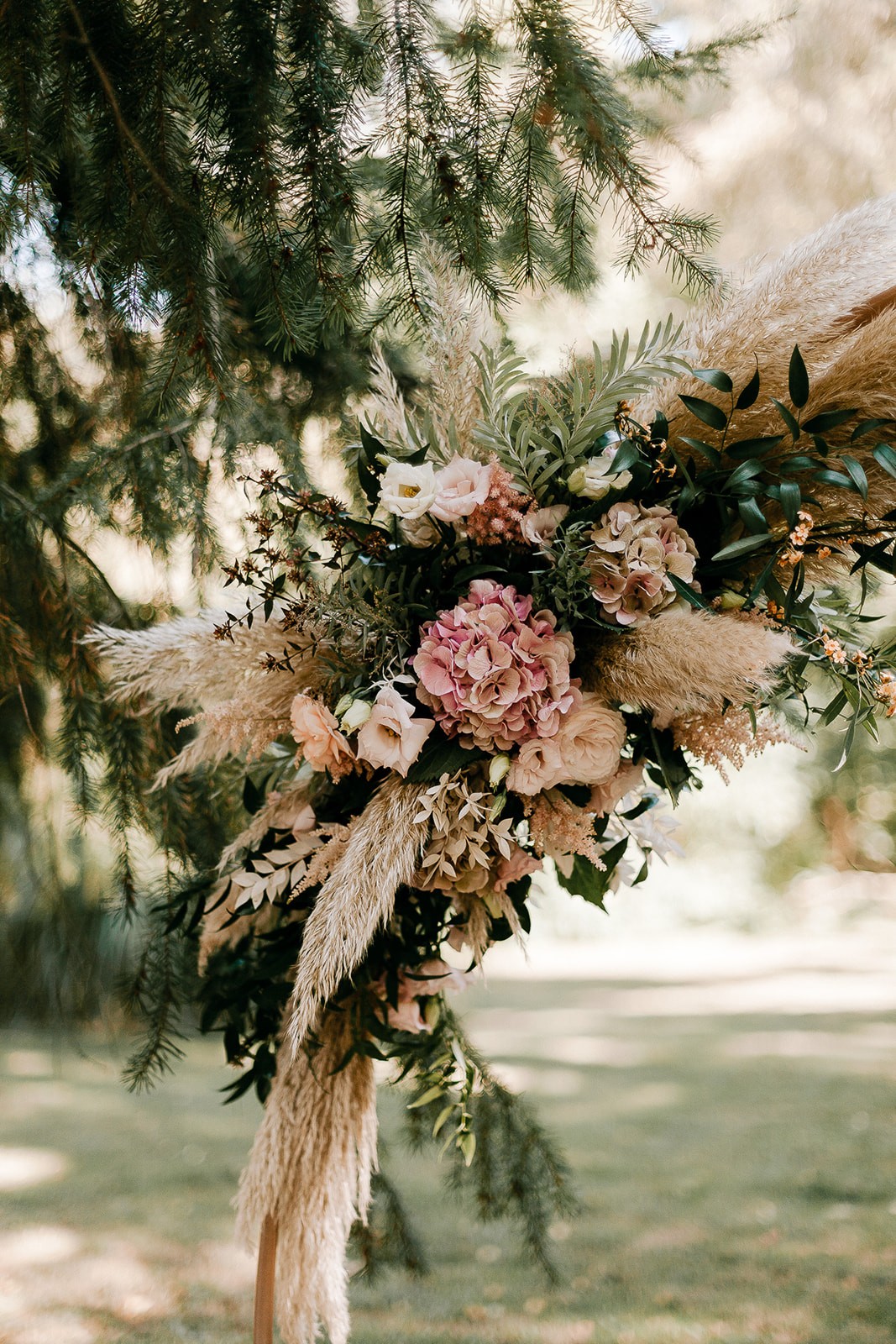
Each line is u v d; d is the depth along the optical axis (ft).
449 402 4.89
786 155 15.49
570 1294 10.91
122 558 8.39
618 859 4.84
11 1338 9.96
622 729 4.39
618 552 4.37
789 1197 13.24
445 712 4.43
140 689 5.06
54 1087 18.84
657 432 4.51
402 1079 5.55
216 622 4.89
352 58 4.93
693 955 31.65
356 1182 5.22
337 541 4.63
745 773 34.09
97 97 4.83
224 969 5.86
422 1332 10.16
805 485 4.55
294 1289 4.83
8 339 7.19
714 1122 16.24
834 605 4.95
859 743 30.58
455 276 5.19
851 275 4.45
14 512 6.88
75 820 7.48
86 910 8.16
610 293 11.34
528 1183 8.68
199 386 5.91
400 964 4.94
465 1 5.20
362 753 4.28
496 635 4.33
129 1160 14.97
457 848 4.37
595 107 5.07
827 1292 10.73
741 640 3.97
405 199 5.22
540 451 4.50
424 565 4.66
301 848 4.82
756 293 4.62
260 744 4.90
